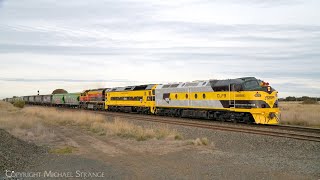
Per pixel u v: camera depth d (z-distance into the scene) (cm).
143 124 3131
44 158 1573
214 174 1154
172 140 2069
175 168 1277
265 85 2730
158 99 4209
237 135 2086
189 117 3741
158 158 1505
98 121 3450
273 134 2016
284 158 1410
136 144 1964
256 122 2703
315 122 2880
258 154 1525
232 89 2928
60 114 4391
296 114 3350
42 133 2619
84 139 2291
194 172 1196
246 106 2766
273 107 2722
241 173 1154
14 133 2538
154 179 1120
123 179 1133
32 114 4916
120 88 5491
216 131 2306
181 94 3716
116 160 1494
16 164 1376
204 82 3391
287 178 1074
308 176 1092
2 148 1595
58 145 2028
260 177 1094
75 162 1461
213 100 3192
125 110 5253
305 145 1662
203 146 1798
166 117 3888
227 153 1560
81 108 7250
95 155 1650
